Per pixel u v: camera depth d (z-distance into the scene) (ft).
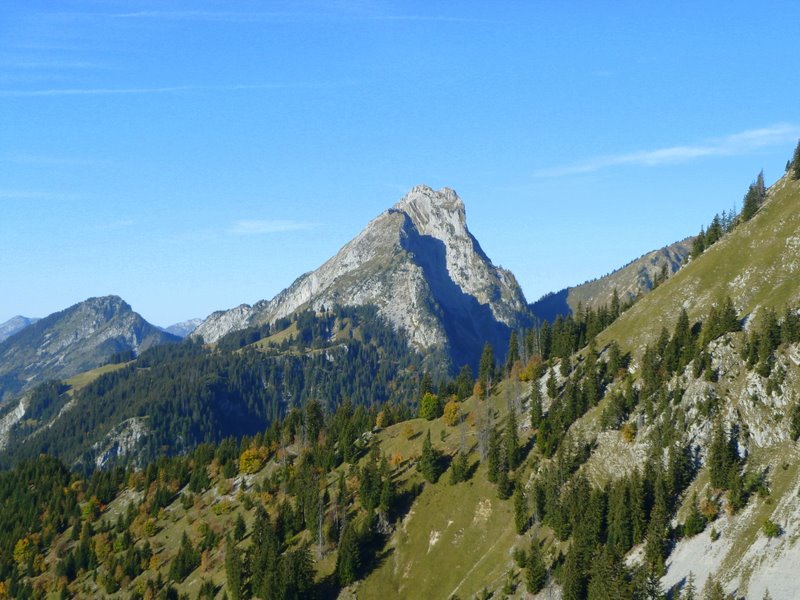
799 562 432.25
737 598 437.17
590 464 589.73
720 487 508.12
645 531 513.45
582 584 495.82
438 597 566.36
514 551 562.66
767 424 532.32
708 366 586.04
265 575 596.29
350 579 591.37
